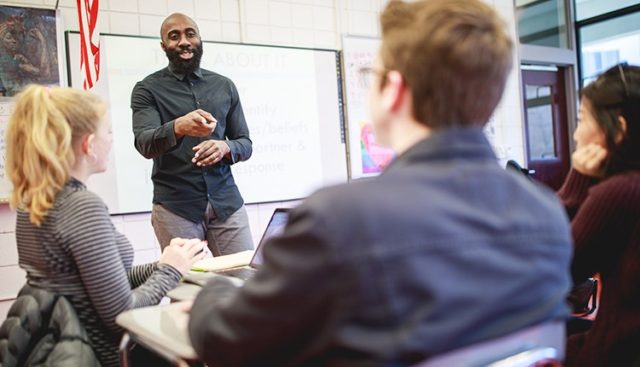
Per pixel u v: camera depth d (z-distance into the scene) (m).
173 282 1.35
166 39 2.44
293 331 0.64
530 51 5.08
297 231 0.62
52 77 2.98
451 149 0.69
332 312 0.60
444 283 0.60
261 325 0.65
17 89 2.90
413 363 0.60
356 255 0.59
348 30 4.12
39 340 1.16
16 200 1.22
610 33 5.29
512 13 4.99
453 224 0.63
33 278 1.23
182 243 1.45
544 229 0.70
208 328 0.73
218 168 2.42
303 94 3.89
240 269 1.62
